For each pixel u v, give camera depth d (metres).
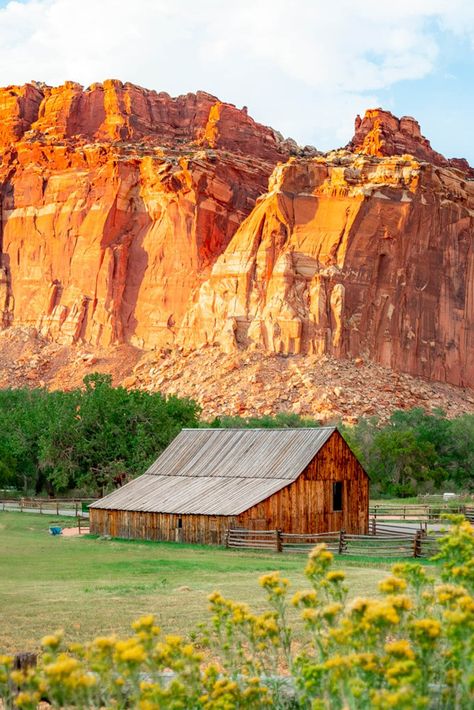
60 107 199.50
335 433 45.78
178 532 44.75
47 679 7.93
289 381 135.38
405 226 150.88
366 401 130.88
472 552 9.88
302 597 9.43
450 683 8.62
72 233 178.12
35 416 86.19
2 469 82.25
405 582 8.87
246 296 150.62
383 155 195.12
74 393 83.38
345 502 45.72
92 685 8.01
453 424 104.06
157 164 173.25
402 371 147.88
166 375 148.88
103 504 48.97
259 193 173.88
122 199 175.62
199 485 47.47
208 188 168.00
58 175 183.88
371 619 8.19
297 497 43.97
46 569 34.16
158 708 8.45
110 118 197.75
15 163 192.00
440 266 155.75
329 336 142.88
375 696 7.59
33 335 175.62
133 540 46.47
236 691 9.45
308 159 160.75
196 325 155.62
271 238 151.50
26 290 181.38
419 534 37.88
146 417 77.62
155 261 169.12
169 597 26.38
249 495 43.97
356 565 35.00
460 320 157.25
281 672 14.75
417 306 151.75
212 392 135.88
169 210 169.50
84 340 171.25
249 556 38.84
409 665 7.71
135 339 167.50
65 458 77.44
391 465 93.19
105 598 26.45
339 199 150.12
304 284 147.25
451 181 160.88
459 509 58.84
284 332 142.88
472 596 9.37
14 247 185.38
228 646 10.56
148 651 8.85
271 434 48.66
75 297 174.75
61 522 58.28
